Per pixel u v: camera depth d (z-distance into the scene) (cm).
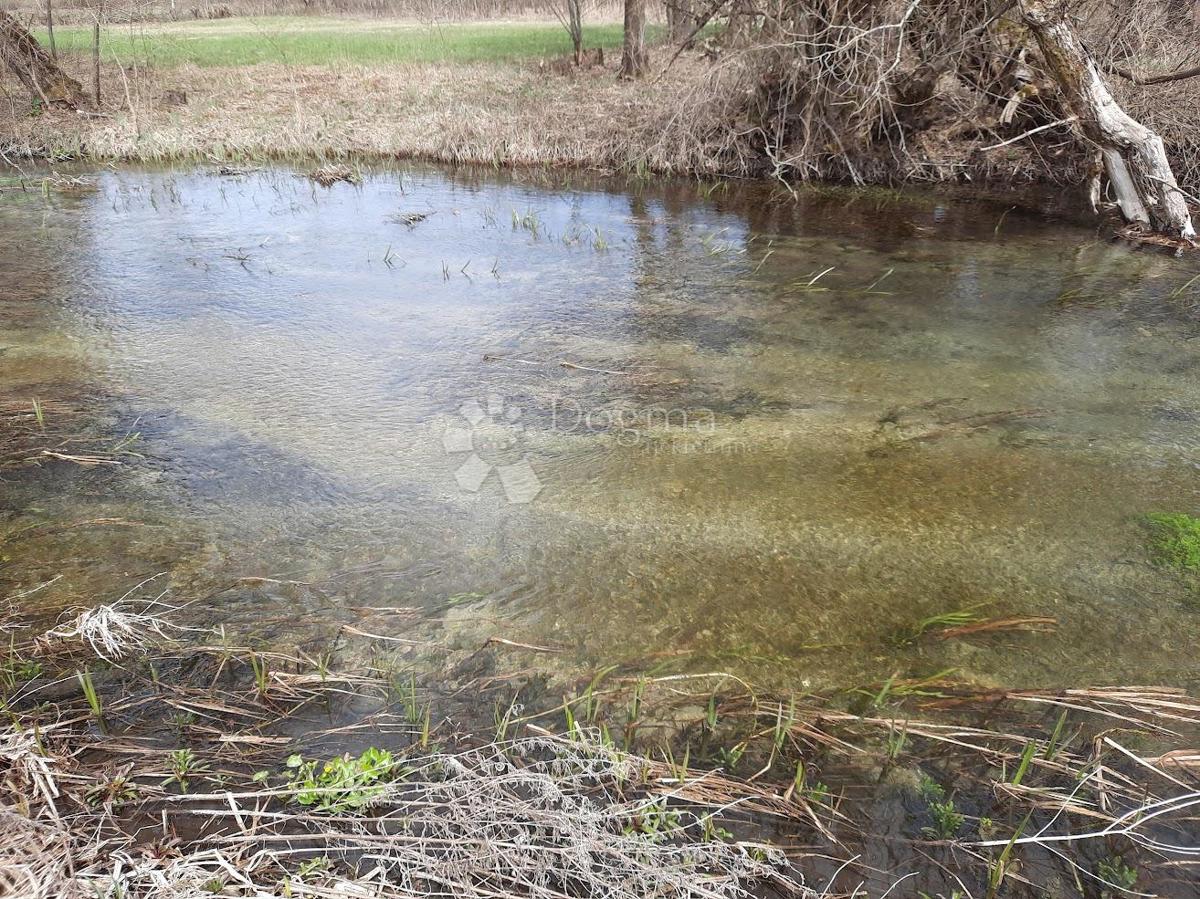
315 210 811
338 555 322
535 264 657
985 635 281
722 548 325
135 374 469
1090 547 324
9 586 302
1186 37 834
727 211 807
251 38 1845
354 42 1773
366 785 220
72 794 217
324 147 1031
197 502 355
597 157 966
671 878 195
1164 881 202
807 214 793
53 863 194
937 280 616
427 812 212
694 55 1281
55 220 770
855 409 432
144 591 301
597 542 329
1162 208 693
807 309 565
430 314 558
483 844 204
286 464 384
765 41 889
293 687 260
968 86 875
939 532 334
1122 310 555
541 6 2322
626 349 506
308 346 508
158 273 633
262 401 441
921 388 454
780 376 470
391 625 287
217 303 574
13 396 441
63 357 489
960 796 224
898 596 299
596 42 1788
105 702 253
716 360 491
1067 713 249
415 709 251
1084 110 699
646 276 630
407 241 716
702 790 224
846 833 214
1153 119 792
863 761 235
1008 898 198
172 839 206
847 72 804
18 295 583
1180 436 403
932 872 204
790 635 281
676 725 247
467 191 885
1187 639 279
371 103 1194
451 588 305
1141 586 303
